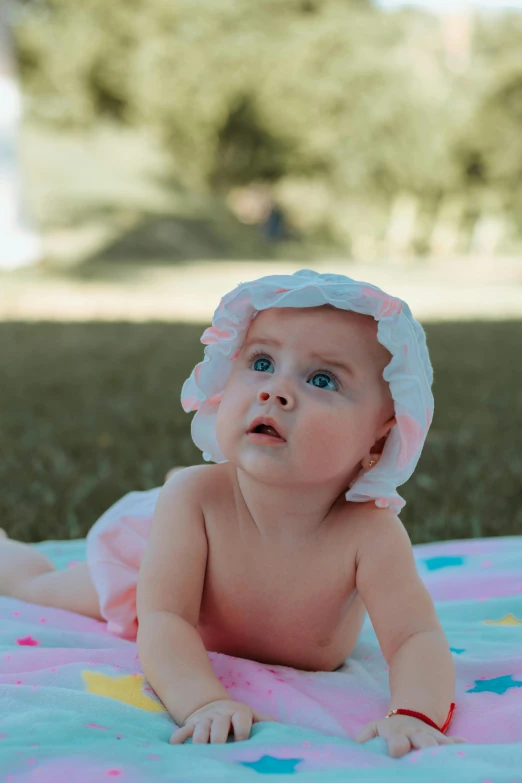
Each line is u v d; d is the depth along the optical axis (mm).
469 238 35000
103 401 5727
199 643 1746
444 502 3477
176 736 1531
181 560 1814
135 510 2217
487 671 1909
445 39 33781
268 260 23766
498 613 2328
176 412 5359
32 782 1318
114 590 2135
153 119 29281
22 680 1743
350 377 1710
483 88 32312
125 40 28672
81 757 1384
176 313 12273
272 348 1740
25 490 3584
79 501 3461
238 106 29922
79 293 14492
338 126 31000
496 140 33000
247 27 29438
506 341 9555
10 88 16797
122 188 24891
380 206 33125
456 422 5172
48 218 21094
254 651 1910
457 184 33781
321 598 1824
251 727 1571
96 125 29000
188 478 1908
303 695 1734
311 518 1803
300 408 1667
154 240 21594
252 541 1821
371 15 31219
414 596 1763
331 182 32688
